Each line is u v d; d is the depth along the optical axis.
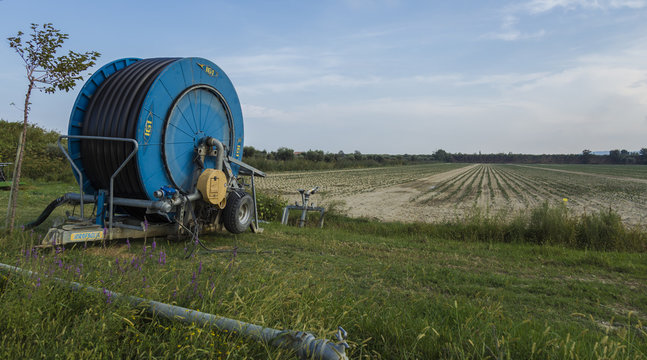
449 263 7.32
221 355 2.60
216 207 8.16
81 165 7.00
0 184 15.74
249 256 6.88
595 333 3.85
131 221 7.18
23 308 2.80
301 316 3.07
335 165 74.69
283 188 27.50
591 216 10.70
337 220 13.36
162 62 7.40
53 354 2.44
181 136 7.55
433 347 3.07
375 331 3.38
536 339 3.21
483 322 3.59
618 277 6.69
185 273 4.31
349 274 6.08
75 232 5.91
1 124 26.20
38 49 6.45
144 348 2.66
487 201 21.34
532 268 7.14
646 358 3.08
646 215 15.89
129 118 6.63
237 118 9.33
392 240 9.65
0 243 5.21
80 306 3.10
